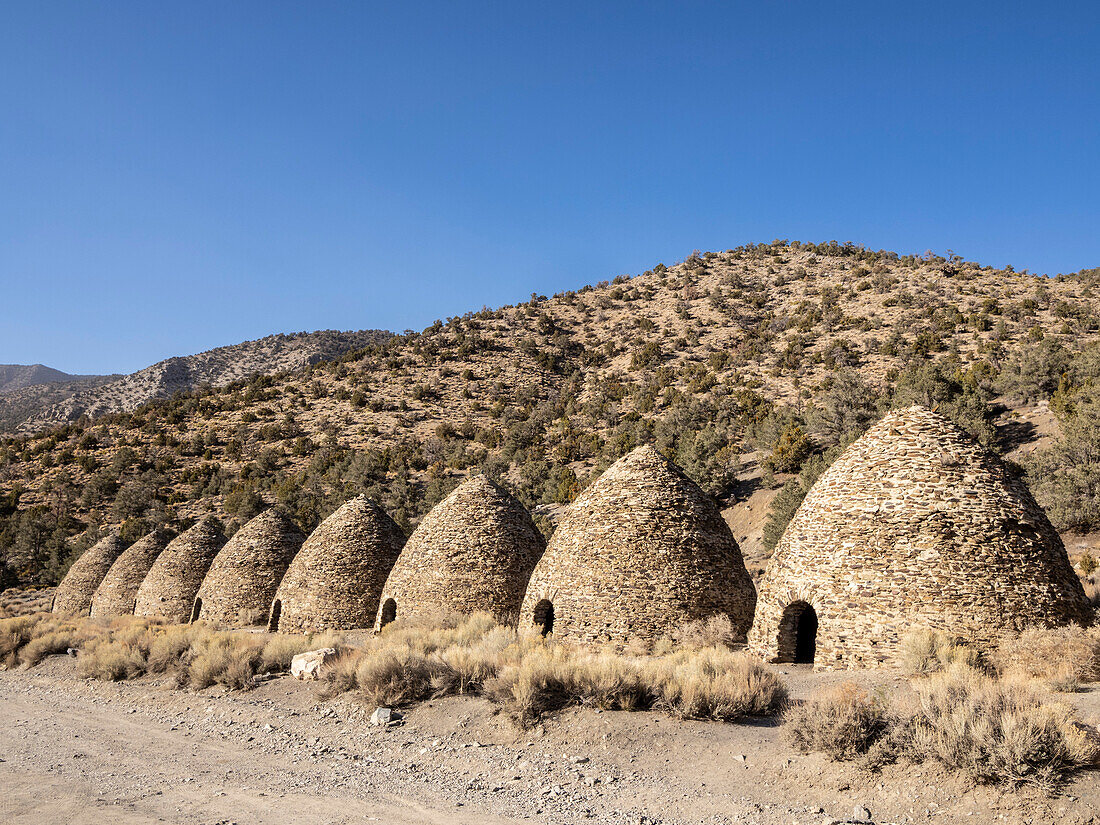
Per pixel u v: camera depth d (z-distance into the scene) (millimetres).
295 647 23625
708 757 12383
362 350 176500
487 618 24141
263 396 144625
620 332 162000
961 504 16109
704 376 118688
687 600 20609
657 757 12688
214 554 40625
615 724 14109
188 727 18547
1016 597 15281
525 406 125750
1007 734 9672
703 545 21438
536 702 14984
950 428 17359
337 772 13633
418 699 17422
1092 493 45656
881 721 11328
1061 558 16406
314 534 31859
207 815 11344
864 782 10469
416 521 76375
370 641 23531
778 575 17922
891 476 16859
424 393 134500
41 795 12812
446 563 26594
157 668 25750
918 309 125500
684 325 153750
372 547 30750
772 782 11086
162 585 39531
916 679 13711
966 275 144750
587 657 17031
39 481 111875
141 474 106250
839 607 16281
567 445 98375
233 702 20312
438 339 168500
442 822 10648
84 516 95125
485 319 184125
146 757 15758
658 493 22062
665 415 105250
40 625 36844
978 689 11352
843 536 16750
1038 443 59094
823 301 145125
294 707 18875
